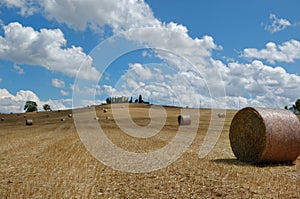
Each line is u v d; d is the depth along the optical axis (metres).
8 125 50.69
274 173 11.60
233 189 9.22
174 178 10.67
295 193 8.84
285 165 13.57
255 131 13.85
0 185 9.66
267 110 14.00
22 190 9.08
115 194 8.73
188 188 9.35
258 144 13.67
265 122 13.39
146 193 8.84
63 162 13.72
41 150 17.64
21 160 14.20
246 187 9.44
